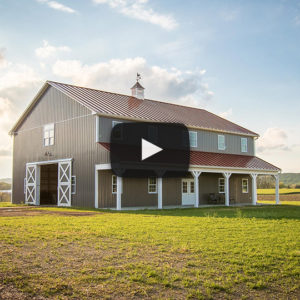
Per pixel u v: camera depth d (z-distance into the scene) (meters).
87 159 22.80
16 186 29.50
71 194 23.89
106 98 26.73
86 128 23.14
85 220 14.24
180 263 7.61
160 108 29.58
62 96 25.53
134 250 8.58
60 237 10.09
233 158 29.34
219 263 7.65
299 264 7.69
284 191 54.59
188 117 29.81
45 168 29.05
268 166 29.89
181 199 26.83
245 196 31.67
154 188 24.98
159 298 5.86
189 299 5.87
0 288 6.08
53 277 6.63
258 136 33.38
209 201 28.59
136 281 6.51
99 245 9.10
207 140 29.22
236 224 13.15
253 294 6.14
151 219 14.77
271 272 7.19
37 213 17.83
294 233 11.16
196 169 23.81
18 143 29.77
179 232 11.13
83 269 7.07
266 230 11.73
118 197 20.16
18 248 8.73
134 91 30.30
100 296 5.88
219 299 5.91
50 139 26.25
